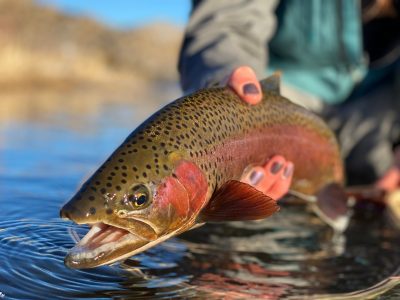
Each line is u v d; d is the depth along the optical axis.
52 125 1.40
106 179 0.30
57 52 4.71
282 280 0.38
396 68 0.82
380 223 0.57
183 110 0.35
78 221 0.29
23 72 3.82
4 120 1.47
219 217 0.34
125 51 7.30
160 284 0.34
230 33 0.51
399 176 0.71
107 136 1.23
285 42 0.72
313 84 0.76
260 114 0.40
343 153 0.83
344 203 0.53
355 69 0.77
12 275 0.31
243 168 0.39
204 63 0.48
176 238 0.45
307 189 0.50
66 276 0.32
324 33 0.71
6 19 4.10
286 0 0.71
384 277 0.39
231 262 0.41
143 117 1.76
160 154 0.32
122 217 0.30
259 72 0.50
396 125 0.83
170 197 0.32
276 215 0.56
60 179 0.64
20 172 0.69
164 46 9.36
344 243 0.49
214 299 0.33
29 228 0.37
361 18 0.76
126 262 0.37
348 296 0.35
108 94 3.34
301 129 0.46
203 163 0.34
